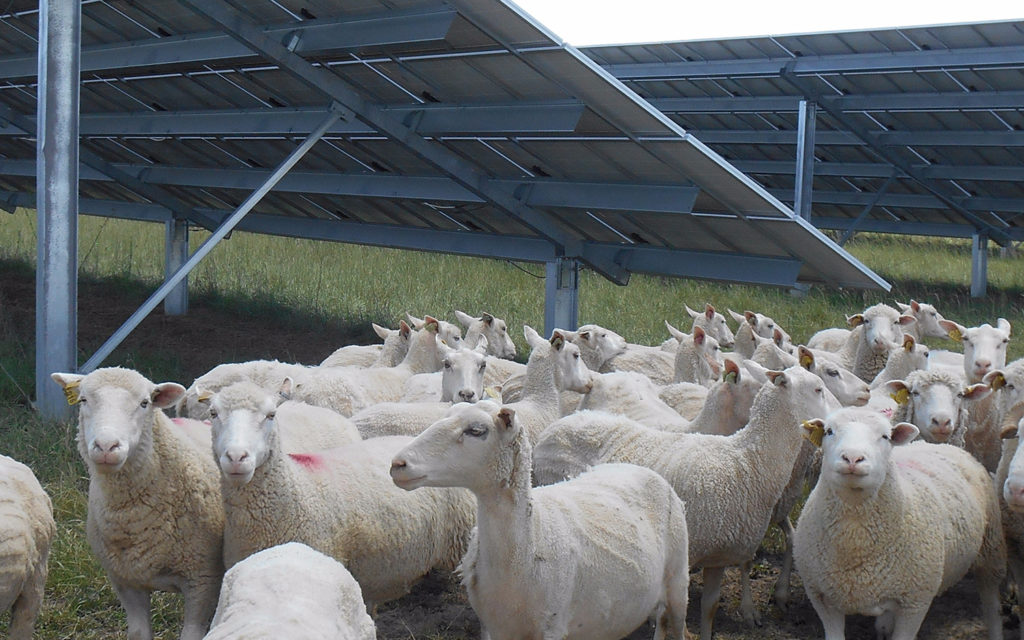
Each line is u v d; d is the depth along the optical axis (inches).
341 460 260.1
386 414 314.5
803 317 745.6
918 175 911.7
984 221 937.5
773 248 479.2
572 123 425.7
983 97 770.2
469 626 287.0
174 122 611.5
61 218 422.6
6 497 228.7
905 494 253.3
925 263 1131.9
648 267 546.9
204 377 358.0
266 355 608.1
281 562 185.8
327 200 649.6
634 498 245.3
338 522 247.4
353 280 824.3
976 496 279.3
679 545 254.1
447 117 479.5
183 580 248.8
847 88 832.9
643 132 420.2
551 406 347.6
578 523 227.3
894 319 448.1
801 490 319.6
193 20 494.6
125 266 869.2
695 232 494.9
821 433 256.2
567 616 221.9
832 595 257.4
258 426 232.4
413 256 957.2
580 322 698.8
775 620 301.6
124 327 443.8
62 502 331.9
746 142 994.7
